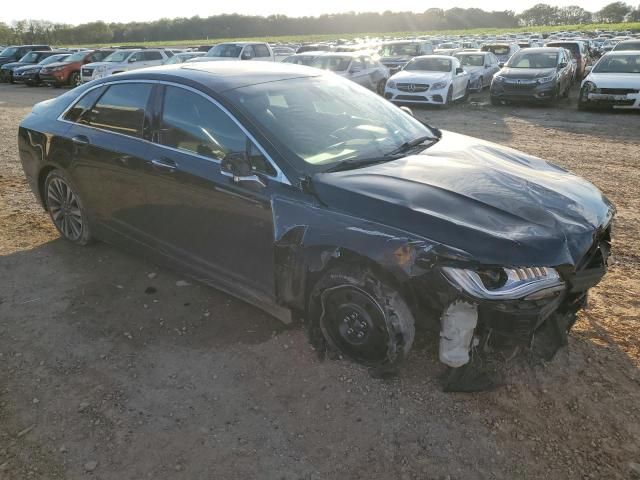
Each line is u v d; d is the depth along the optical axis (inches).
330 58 674.8
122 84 161.6
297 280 125.1
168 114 147.2
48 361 130.1
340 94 158.2
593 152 358.3
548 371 122.0
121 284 166.1
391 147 142.0
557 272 103.6
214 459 101.3
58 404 115.8
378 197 111.9
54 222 196.2
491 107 628.1
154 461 101.0
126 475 98.0
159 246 156.3
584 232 108.7
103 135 163.3
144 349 134.3
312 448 103.6
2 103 690.2
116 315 149.2
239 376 123.7
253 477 97.3
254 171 126.5
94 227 178.5
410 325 112.7
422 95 610.9
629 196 256.2
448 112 590.2
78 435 107.3
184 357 130.9
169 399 117.0
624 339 134.4
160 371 126.0
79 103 175.5
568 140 404.5
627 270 174.1
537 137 420.2
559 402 113.5
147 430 108.3
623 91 526.6
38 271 175.2
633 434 105.3
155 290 162.1
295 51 1113.4
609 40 1560.0
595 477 96.4
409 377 120.8
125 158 154.6
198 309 151.6
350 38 3196.4
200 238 142.9
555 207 114.0
